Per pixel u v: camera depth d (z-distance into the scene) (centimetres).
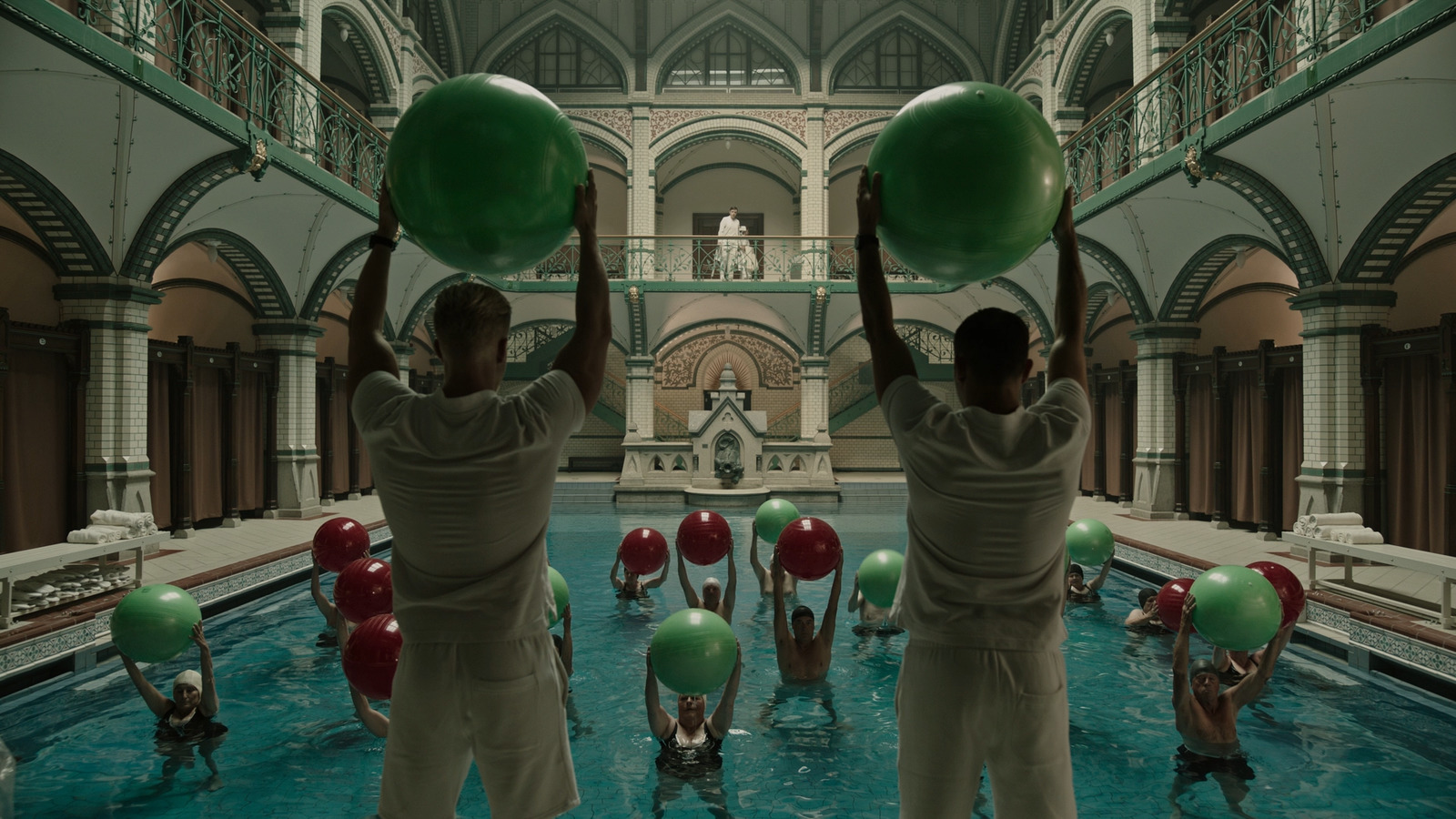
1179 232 1120
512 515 164
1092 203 1136
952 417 171
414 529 163
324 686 583
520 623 168
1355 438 909
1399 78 666
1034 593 174
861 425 2216
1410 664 580
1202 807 410
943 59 1997
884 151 183
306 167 966
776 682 595
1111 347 1658
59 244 846
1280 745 483
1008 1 1830
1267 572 496
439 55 1878
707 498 1688
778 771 456
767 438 2208
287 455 1291
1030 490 167
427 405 163
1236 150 847
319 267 1275
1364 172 800
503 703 164
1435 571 592
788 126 1961
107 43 641
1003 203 172
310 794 420
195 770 448
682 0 1972
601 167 2138
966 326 180
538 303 1933
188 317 1223
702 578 949
